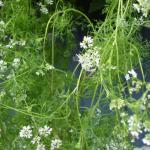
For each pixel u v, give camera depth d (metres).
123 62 0.43
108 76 0.41
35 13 0.52
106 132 0.44
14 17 0.48
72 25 0.52
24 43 0.47
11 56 0.47
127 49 0.44
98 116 0.44
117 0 0.45
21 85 0.45
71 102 0.45
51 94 0.46
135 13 0.45
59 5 0.52
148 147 0.50
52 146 0.43
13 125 0.46
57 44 0.50
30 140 0.44
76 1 0.53
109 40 0.42
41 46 0.47
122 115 0.37
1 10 0.50
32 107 0.46
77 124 0.44
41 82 0.47
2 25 0.47
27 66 0.45
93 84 0.44
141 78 0.51
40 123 0.43
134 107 0.33
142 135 0.50
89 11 0.54
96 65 0.41
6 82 0.45
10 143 0.45
